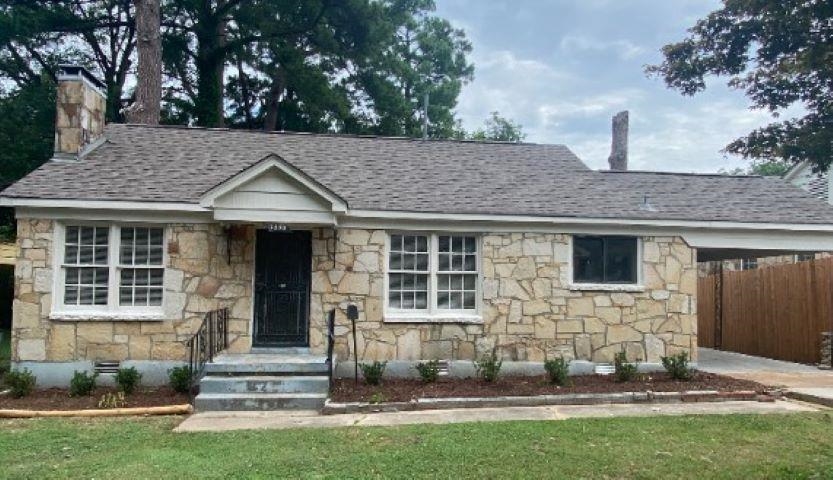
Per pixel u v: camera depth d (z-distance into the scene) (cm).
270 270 1137
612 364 1182
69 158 1166
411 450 667
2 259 2081
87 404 932
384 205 1133
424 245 1178
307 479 576
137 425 811
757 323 1563
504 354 1161
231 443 705
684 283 1219
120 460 639
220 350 1070
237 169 1205
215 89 2559
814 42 768
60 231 1066
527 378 1120
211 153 1274
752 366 1314
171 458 643
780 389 1007
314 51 2833
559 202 1218
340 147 1388
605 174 1403
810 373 1202
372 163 1321
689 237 1226
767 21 803
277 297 1135
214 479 576
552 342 1173
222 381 952
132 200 1052
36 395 990
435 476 586
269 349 1117
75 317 1056
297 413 895
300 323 1138
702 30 900
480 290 1170
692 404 934
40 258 1055
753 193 1359
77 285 1074
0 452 673
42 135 2142
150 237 1102
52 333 1055
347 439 719
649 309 1204
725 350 1711
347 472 595
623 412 873
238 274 1109
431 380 1064
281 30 2581
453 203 1169
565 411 887
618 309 1196
